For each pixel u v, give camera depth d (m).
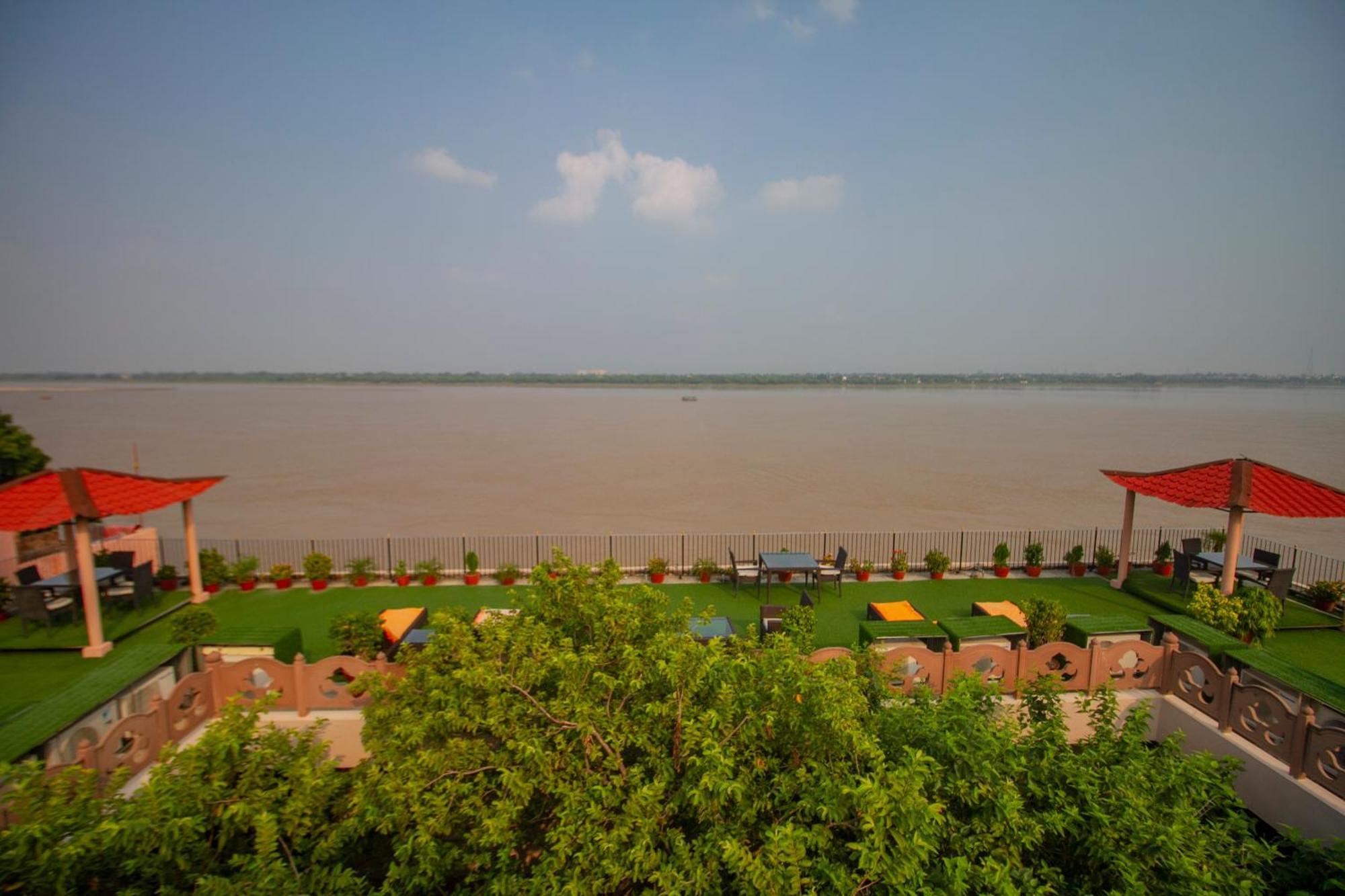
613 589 6.59
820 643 12.16
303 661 8.45
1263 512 12.34
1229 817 5.30
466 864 5.16
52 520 10.98
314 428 68.25
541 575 6.59
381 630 10.88
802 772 4.79
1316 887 4.98
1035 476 37.62
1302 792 6.71
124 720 6.95
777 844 4.12
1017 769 5.07
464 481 36.00
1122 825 4.67
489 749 5.24
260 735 6.11
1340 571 19.62
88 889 4.89
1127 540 15.42
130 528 17.36
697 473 38.72
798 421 78.12
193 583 14.35
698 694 5.38
